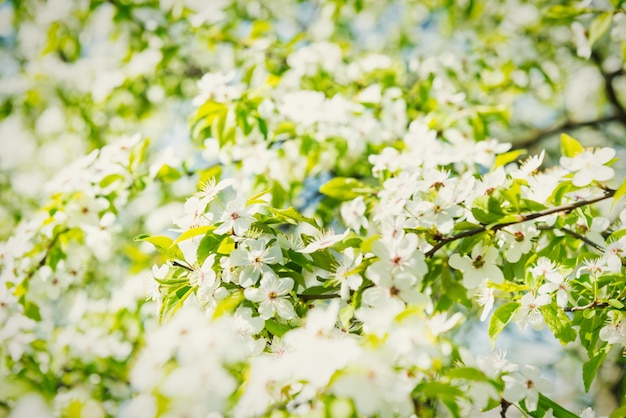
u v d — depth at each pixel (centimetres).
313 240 58
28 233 68
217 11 85
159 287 58
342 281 55
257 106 71
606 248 57
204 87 70
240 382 54
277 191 72
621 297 57
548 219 56
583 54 66
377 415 51
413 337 50
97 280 99
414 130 70
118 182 69
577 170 55
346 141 76
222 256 56
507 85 97
